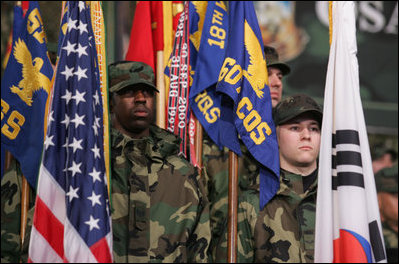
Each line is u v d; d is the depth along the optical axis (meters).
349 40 8.38
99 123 7.71
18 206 7.98
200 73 8.83
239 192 8.69
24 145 8.16
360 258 7.46
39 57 8.46
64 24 8.38
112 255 7.20
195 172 8.09
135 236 7.57
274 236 7.77
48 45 9.45
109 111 8.29
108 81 8.49
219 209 8.51
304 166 8.25
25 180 8.00
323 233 7.60
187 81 8.88
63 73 7.73
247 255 7.86
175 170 7.95
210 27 9.06
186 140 8.69
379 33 13.12
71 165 7.33
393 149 13.15
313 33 12.80
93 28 8.36
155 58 9.70
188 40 9.08
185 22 9.17
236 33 8.88
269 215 7.92
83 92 7.63
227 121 8.75
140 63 8.53
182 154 8.59
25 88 8.38
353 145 7.89
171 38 9.68
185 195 7.75
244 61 8.77
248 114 8.48
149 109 8.30
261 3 12.79
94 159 7.40
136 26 9.73
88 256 7.01
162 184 7.83
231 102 8.84
